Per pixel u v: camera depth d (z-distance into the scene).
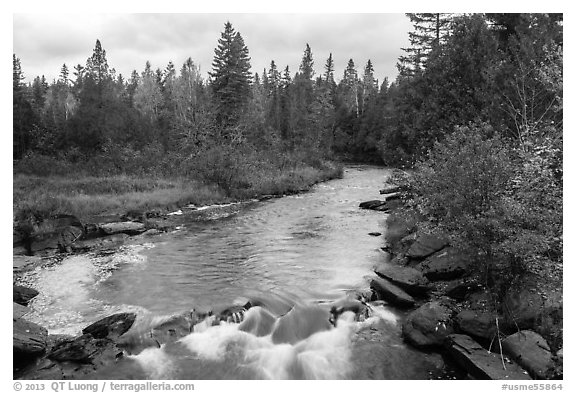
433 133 16.11
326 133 56.81
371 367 7.72
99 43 57.78
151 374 7.50
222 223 19.34
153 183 26.16
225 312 9.52
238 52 48.50
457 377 7.30
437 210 9.79
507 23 17.83
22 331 7.98
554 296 7.71
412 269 10.91
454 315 8.59
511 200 7.73
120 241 16.03
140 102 69.88
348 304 9.77
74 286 11.39
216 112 41.34
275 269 12.66
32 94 66.19
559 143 10.62
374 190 30.19
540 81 12.98
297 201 25.42
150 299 10.42
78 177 27.47
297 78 73.38
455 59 16.77
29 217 16.05
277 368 7.78
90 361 7.63
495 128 13.29
